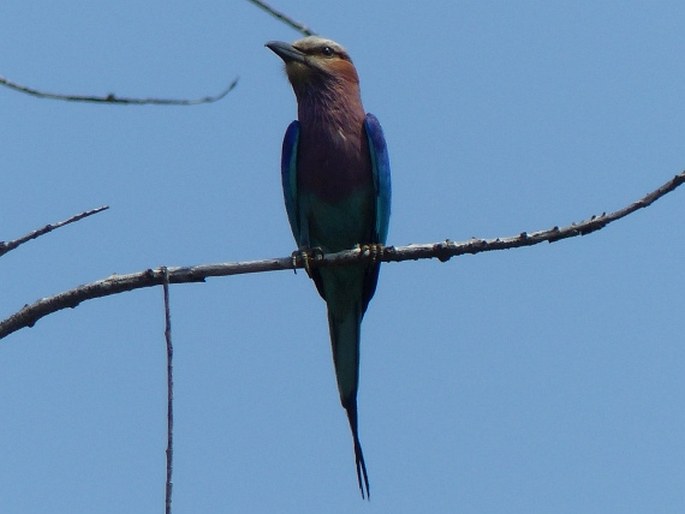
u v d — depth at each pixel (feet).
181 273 30.22
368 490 37.17
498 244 31.48
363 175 41.47
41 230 27.07
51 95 23.98
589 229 30.76
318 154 41.37
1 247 26.66
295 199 42.06
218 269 30.50
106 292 29.35
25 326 29.30
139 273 29.58
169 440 25.25
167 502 24.50
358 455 39.32
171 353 26.68
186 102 24.67
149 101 24.71
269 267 31.42
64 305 29.30
